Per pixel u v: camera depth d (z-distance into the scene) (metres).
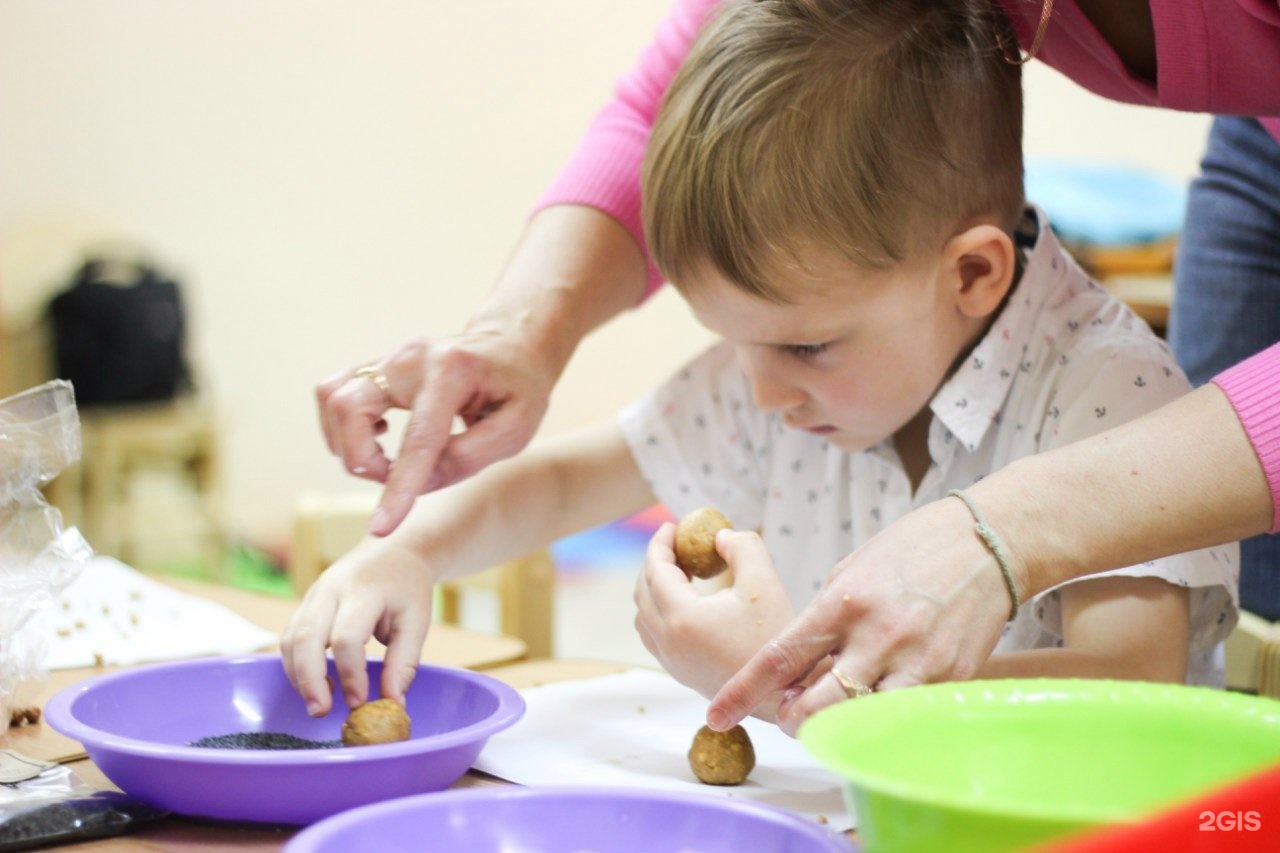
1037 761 0.57
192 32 3.72
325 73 3.83
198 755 0.68
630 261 1.18
